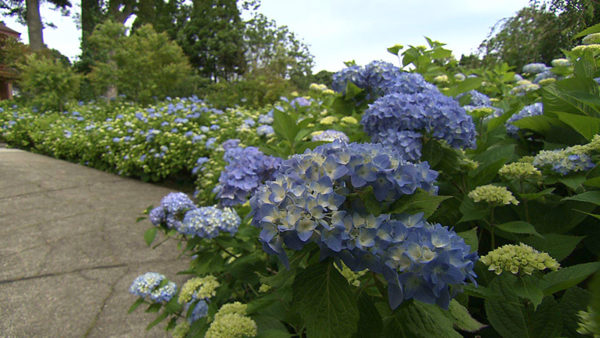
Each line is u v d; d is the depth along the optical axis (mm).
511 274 977
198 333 1317
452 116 1611
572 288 978
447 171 1655
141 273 3213
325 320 803
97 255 3578
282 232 823
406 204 868
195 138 5820
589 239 1341
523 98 2625
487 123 2096
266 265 1604
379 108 1770
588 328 705
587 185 1275
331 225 800
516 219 1435
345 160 872
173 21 25109
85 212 4789
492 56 4715
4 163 7316
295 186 870
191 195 5609
